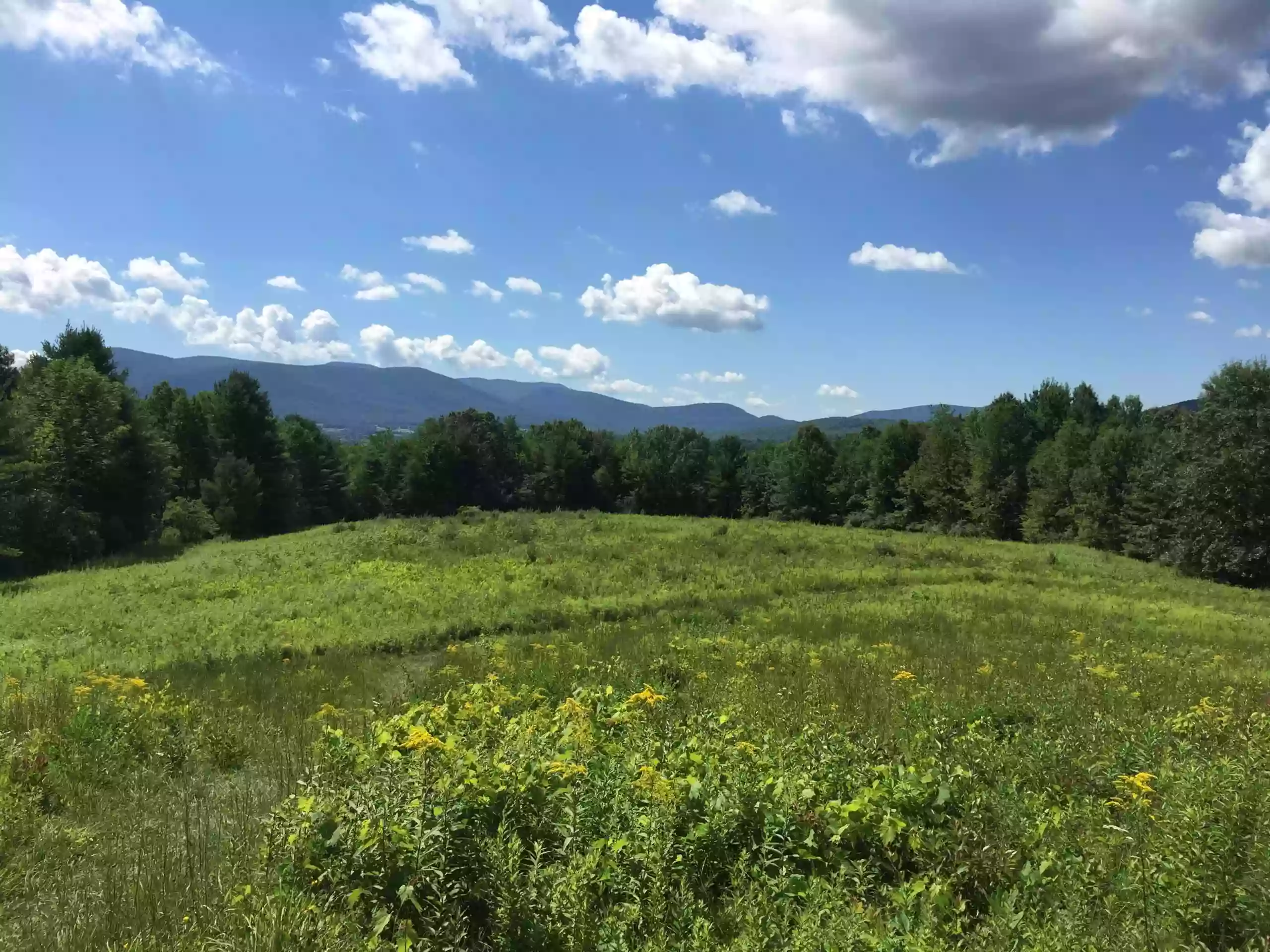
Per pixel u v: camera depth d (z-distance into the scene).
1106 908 3.78
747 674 9.91
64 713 7.93
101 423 39.59
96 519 36.72
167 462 43.84
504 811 4.22
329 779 5.18
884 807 4.54
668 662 10.65
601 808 4.52
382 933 3.68
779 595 20.67
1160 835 4.13
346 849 4.00
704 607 18.66
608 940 3.54
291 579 22.67
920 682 9.31
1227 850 3.71
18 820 5.22
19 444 34.84
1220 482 34.53
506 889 3.71
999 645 13.20
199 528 46.03
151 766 6.68
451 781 4.32
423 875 3.78
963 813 4.53
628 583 22.12
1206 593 25.91
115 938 3.88
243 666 12.72
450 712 6.27
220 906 4.04
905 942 3.39
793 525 40.41
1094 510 47.41
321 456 70.25
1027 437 58.88
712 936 3.67
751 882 4.11
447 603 18.83
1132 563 35.97
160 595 20.59
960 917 3.83
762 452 82.69
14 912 4.30
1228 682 9.77
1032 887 3.95
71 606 19.28
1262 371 34.66
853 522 70.56
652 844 4.12
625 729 6.39
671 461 81.75
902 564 27.30
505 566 24.67
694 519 41.91
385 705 9.02
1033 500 53.94
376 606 18.50
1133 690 8.95
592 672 10.42
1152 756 5.79
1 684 10.36
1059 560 31.28
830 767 5.17
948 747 6.10
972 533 58.28
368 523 38.12
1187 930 3.56
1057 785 5.41
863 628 15.24
